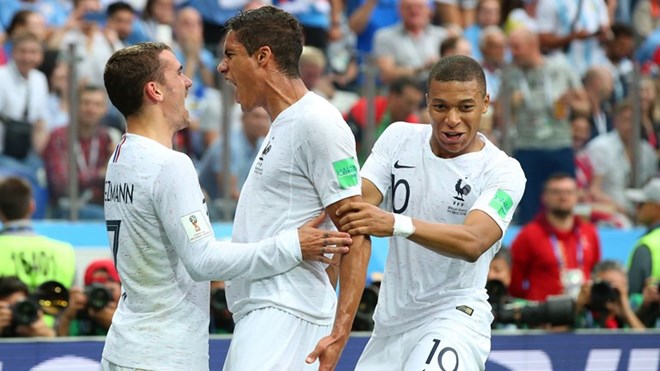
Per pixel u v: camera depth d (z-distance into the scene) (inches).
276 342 669.9
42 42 1373.0
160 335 667.4
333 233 661.9
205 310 686.5
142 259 671.1
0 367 858.1
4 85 1299.2
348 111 1382.9
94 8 1472.7
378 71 1393.9
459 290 751.1
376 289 962.1
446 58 730.8
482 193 733.3
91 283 999.6
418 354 731.4
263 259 657.6
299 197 676.1
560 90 1481.3
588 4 1711.4
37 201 1311.5
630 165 1519.4
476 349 744.3
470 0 1715.1
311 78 1390.3
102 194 1338.6
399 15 1637.6
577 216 1322.6
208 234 660.7
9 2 1497.3
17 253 1057.5
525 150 1456.7
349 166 669.3
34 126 1312.7
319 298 682.8
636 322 1068.5
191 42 1443.2
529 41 1471.5
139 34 1450.5
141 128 680.4
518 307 1001.5
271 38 677.9
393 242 760.3
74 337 904.9
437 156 748.6
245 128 1365.7
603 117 1512.1
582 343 988.6
